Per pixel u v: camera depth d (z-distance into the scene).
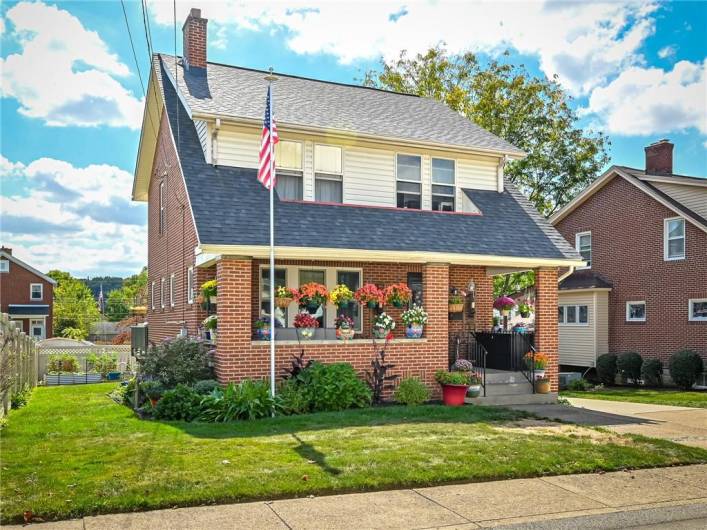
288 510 6.57
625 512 6.77
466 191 17.84
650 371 24.05
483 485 7.69
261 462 8.08
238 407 11.55
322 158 16.30
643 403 16.80
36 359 20.00
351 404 13.05
